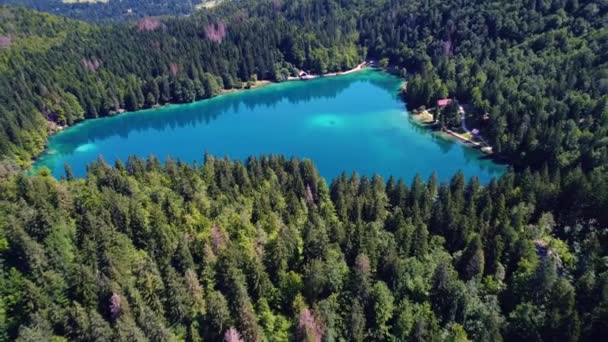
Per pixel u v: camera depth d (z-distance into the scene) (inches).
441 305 3154.5
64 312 2947.8
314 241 3410.4
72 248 3469.5
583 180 4202.8
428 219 4242.1
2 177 5007.4
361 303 3122.5
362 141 7588.6
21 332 2682.1
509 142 6535.4
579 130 5935.0
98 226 3491.6
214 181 4955.7
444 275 3110.2
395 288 3294.8
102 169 5034.5
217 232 3577.8
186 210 4042.8
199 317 3102.9
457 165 6638.8
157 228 3548.2
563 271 3467.0
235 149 7736.2
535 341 2854.3
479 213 4340.6
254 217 4138.8
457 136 7436.0
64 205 3937.0
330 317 2994.6
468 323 3061.0
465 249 3607.3
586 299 3041.3
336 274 3230.8
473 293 3152.1
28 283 2970.0
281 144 7746.1
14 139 7322.8
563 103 6348.4
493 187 4576.8
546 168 4943.4
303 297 3181.6
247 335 2891.2
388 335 3029.0
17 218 3481.8
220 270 3255.4
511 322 2982.3
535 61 7844.5
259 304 3144.7
